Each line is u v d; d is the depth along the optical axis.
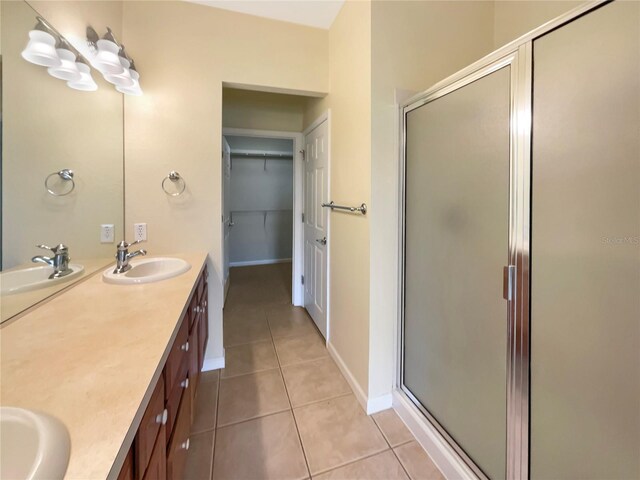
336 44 2.00
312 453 1.42
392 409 1.71
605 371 0.77
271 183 5.55
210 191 1.96
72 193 1.41
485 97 1.11
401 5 1.60
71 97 1.40
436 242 1.40
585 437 0.82
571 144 0.83
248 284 4.23
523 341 0.99
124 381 0.63
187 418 1.19
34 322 0.92
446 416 1.38
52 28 1.26
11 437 0.50
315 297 2.78
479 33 1.81
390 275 1.66
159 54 1.83
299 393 1.84
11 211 1.04
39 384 0.61
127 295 1.18
